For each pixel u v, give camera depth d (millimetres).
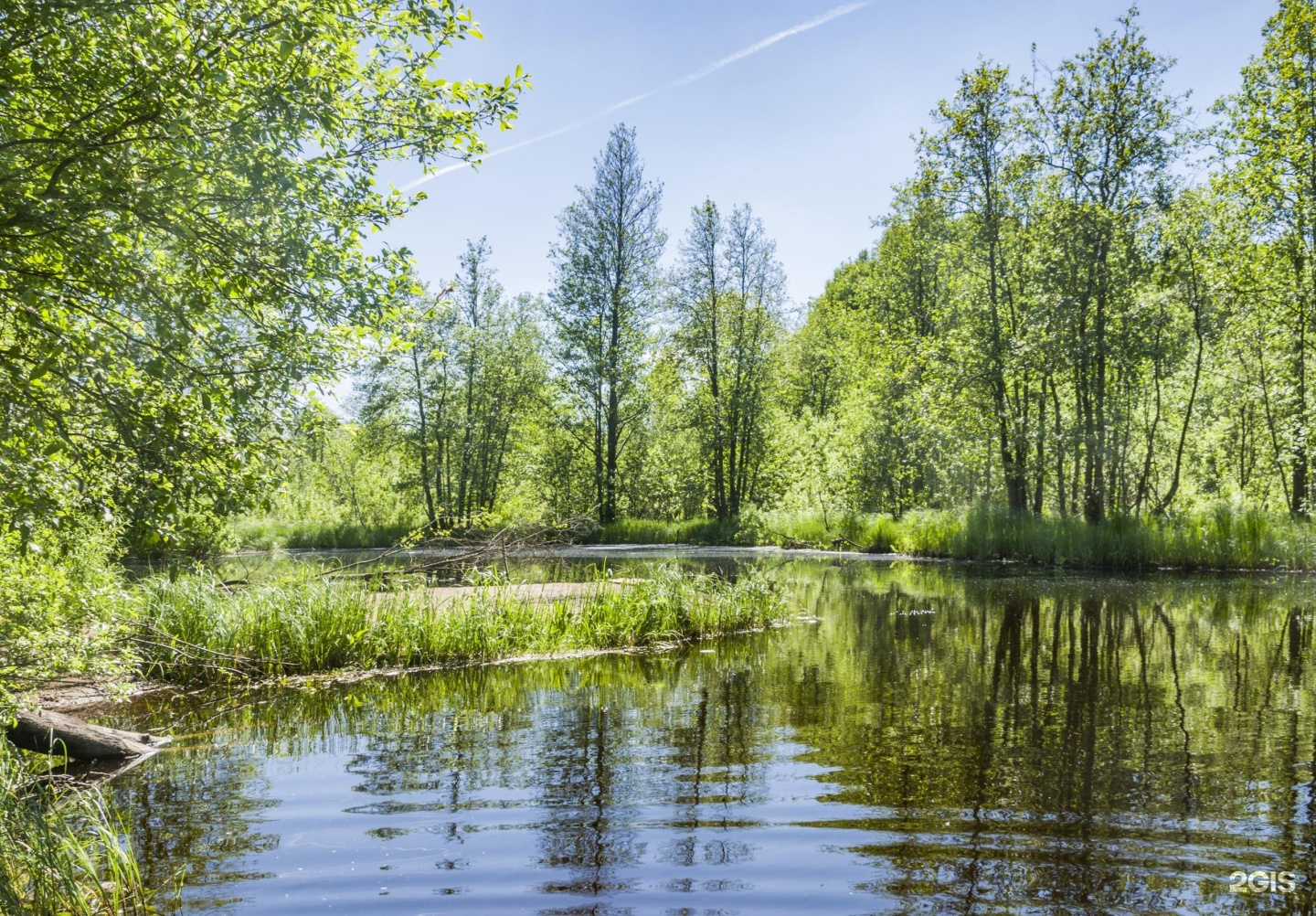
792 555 31000
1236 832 4781
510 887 4133
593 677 9719
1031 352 26016
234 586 12289
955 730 7066
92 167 4672
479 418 43656
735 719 7570
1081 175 26328
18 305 4574
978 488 34938
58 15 4527
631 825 4930
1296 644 11211
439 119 6473
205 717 8102
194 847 4730
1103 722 7277
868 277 41125
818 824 4930
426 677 9969
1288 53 22969
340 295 5836
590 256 40781
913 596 17109
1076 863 4367
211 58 4961
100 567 9461
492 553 15344
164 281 5375
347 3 5391
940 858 4434
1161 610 14664
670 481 44719
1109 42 25500
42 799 5590
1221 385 29188
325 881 4215
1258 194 23797
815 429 41656
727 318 41312
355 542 40969
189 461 5141
